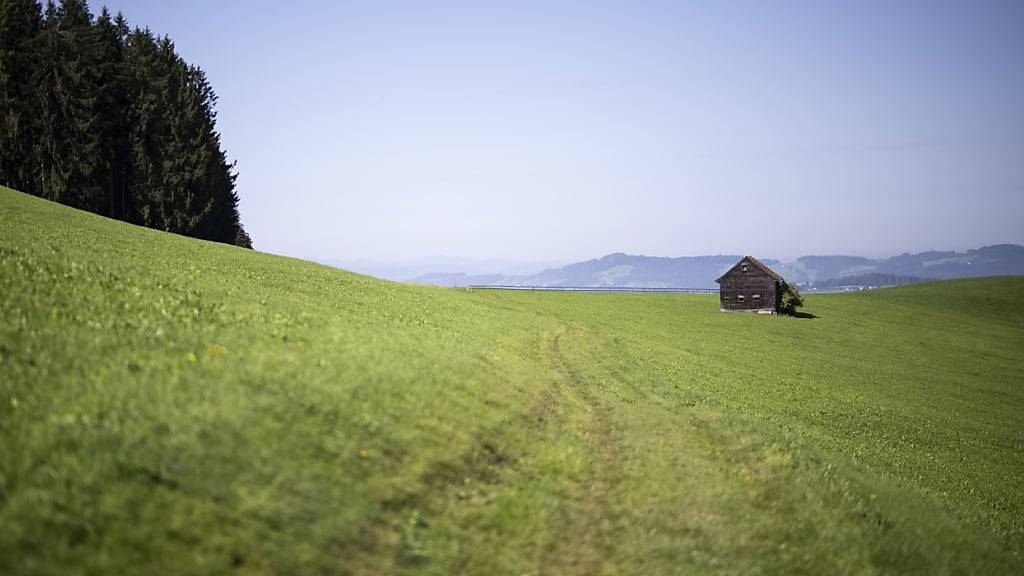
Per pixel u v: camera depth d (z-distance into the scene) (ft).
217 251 170.60
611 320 263.29
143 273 94.68
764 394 150.10
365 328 92.58
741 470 71.67
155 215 296.30
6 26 260.01
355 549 39.99
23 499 33.50
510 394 79.51
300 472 44.19
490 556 44.83
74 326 57.52
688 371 160.25
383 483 47.21
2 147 260.83
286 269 161.79
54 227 130.52
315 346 71.26
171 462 40.32
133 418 43.27
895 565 57.21
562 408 84.28
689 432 85.46
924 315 383.45
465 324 133.49
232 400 49.21
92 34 287.07
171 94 309.63
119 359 52.42
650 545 51.26
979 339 325.21
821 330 305.94
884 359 252.83
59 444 38.63
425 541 43.55
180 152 301.02
